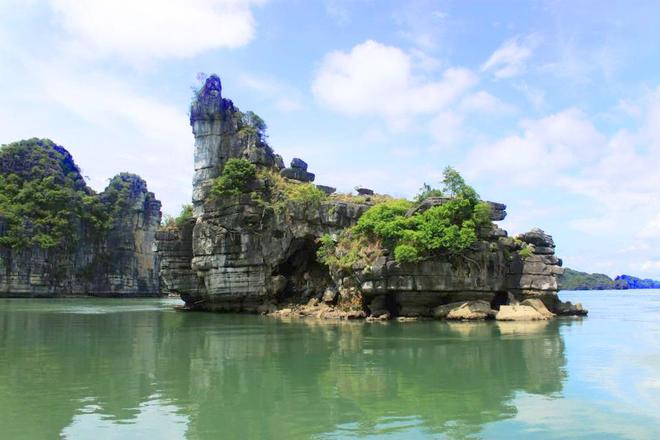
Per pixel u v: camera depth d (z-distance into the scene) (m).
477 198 43.47
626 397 16.56
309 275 53.09
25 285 118.69
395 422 14.02
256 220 52.81
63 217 127.88
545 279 45.53
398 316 43.38
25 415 14.55
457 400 16.20
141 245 148.00
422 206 44.41
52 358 23.53
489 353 24.56
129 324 40.25
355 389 17.58
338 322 40.22
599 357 23.47
